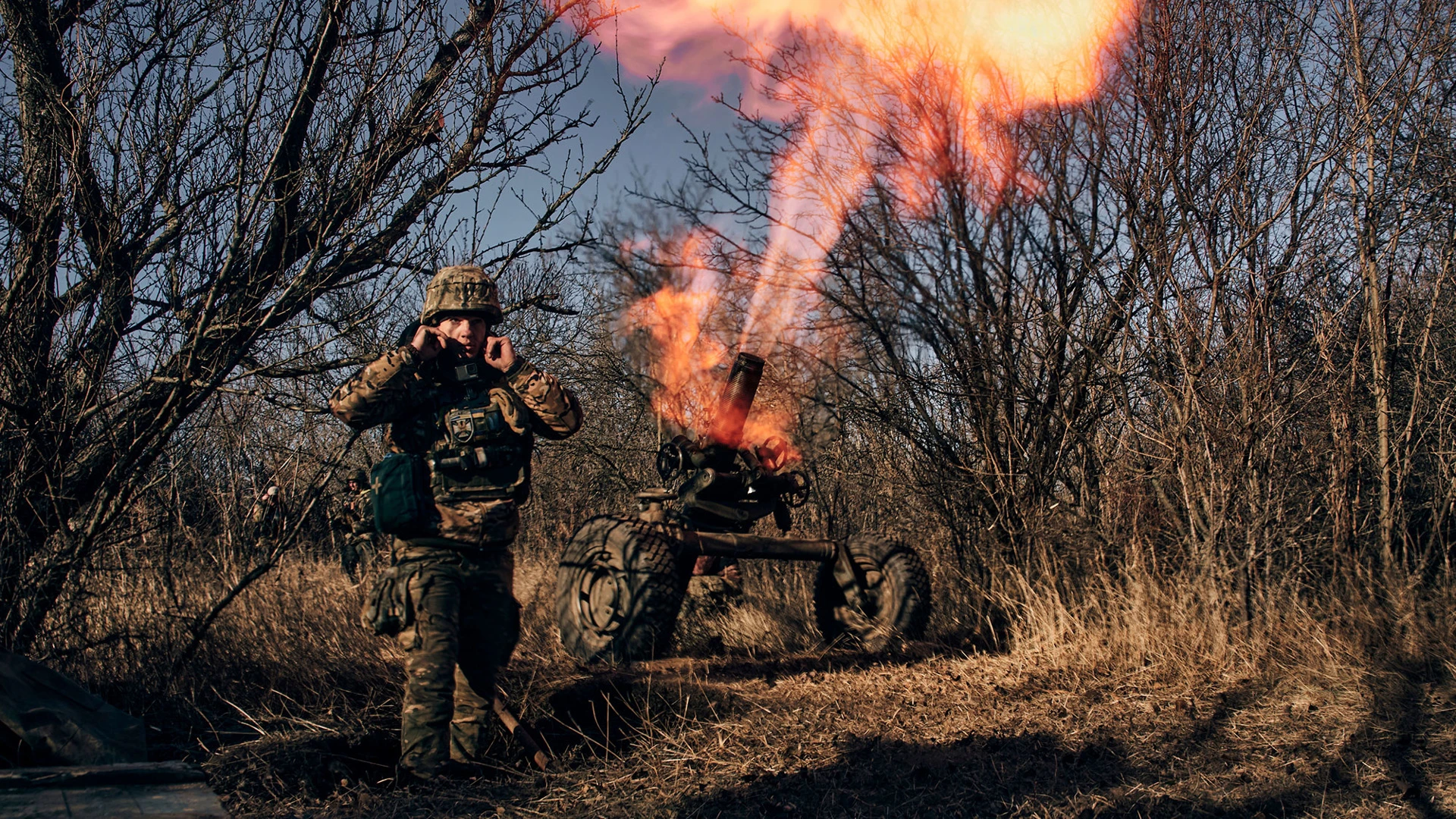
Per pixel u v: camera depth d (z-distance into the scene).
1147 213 5.77
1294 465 5.45
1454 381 5.72
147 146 4.38
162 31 4.46
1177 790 3.36
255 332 4.45
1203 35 5.64
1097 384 6.10
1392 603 4.98
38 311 4.17
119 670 4.32
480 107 4.78
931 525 7.09
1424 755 3.60
